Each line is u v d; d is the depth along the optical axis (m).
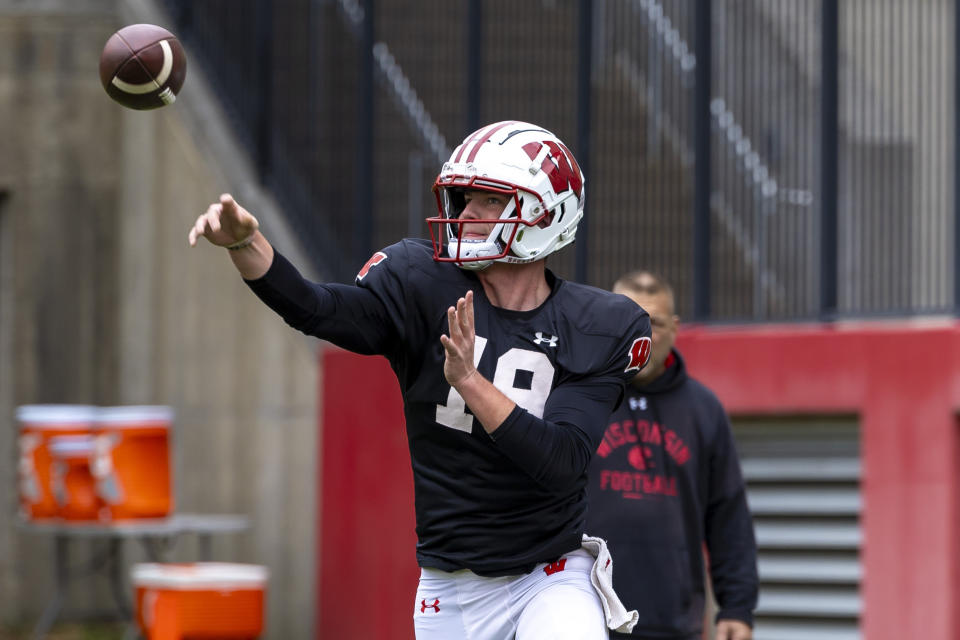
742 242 31.84
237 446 38.66
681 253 32.59
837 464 30.08
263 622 33.47
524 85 34.47
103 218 42.16
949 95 29.97
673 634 19.31
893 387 29.25
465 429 13.54
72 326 42.06
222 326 39.19
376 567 34.34
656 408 19.83
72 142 42.22
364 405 34.94
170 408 40.25
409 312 13.70
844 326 30.47
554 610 13.72
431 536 14.02
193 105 40.47
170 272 40.44
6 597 41.56
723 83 32.31
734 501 20.38
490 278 13.98
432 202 35.75
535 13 34.47
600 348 13.80
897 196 30.33
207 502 39.12
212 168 39.50
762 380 30.69
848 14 31.12
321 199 37.72
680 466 19.70
